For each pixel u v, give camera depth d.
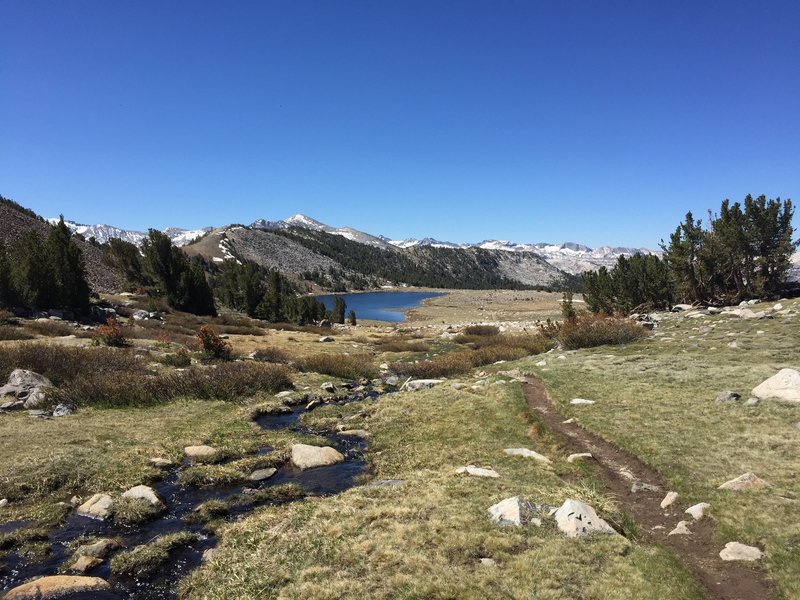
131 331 37.72
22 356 22.80
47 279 40.66
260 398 23.00
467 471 12.87
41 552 9.59
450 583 7.75
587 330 33.09
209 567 9.02
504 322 78.75
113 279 72.50
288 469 14.77
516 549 8.76
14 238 63.88
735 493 10.09
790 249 36.47
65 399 19.41
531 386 22.05
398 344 48.00
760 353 22.33
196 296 61.78
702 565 8.29
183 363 28.23
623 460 12.99
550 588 7.60
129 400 20.42
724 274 40.75
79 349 26.22
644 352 26.83
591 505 10.49
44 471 12.91
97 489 12.48
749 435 12.77
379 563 8.46
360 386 27.64
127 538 10.37
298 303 74.69
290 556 8.98
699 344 26.34
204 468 14.03
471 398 20.73
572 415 16.69
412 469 14.27
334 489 13.20
